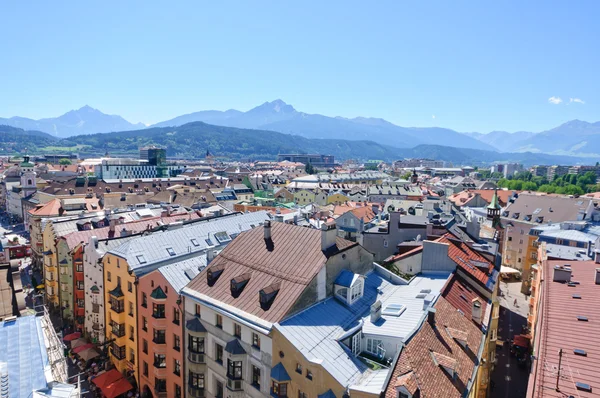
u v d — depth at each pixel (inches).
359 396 1194.0
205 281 1830.7
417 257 2086.6
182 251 2390.5
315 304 1615.4
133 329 2201.0
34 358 1111.0
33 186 7081.7
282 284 1628.9
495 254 2474.2
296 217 3590.1
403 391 1119.0
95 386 2300.7
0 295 1503.4
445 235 2416.3
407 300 1727.4
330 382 1278.3
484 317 1780.3
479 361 1461.6
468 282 2004.2
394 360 1230.9
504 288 4077.3
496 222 3769.7
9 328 1266.0
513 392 2258.9
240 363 1592.0
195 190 7037.4
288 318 1488.7
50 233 3117.6
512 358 2628.0
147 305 2042.3
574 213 4180.6
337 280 1716.3
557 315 1600.6
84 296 2716.5
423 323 1428.4
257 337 1530.5
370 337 1473.9
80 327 2780.5
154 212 3978.8
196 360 1768.0
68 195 6220.5
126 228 3041.3
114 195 5821.9
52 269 3117.6
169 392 1983.3
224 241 2610.7
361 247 1904.5
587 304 1667.1
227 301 1659.7
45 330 1315.2
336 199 7706.7
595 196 6013.8
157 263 2241.6
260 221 3011.8
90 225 3257.9
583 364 1258.0
